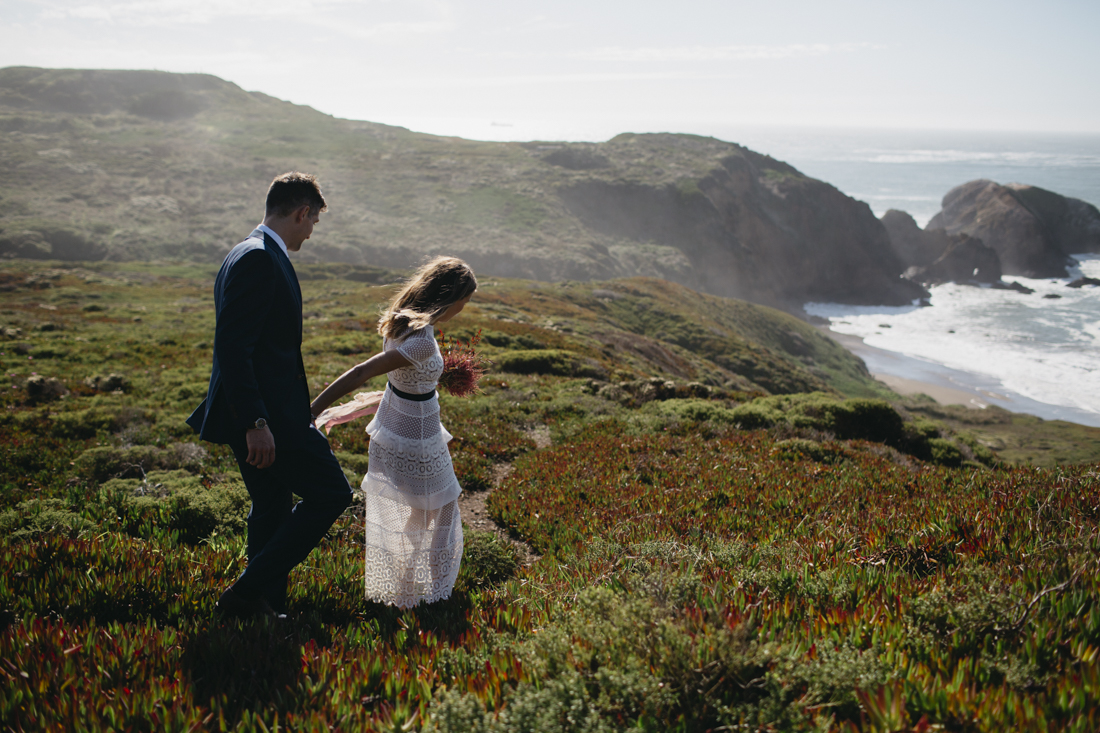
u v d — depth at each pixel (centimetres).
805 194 14850
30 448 994
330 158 15150
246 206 11888
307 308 4478
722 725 212
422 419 370
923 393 7144
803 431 1298
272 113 18738
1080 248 16362
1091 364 8269
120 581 352
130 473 851
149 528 532
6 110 15425
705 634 248
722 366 6075
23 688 231
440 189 13825
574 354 2467
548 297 6294
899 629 266
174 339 2788
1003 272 14975
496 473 988
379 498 375
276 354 318
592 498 786
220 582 375
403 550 378
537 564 555
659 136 17700
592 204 13938
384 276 7975
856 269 14212
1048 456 4466
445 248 11281
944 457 1405
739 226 14188
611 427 1250
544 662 255
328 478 340
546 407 1426
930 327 10756
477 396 1476
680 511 695
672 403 1494
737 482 833
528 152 15938
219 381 313
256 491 358
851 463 1010
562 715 217
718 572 374
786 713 208
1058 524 411
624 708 222
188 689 241
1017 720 190
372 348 2462
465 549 538
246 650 279
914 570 375
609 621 280
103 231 10075
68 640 274
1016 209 15125
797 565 387
